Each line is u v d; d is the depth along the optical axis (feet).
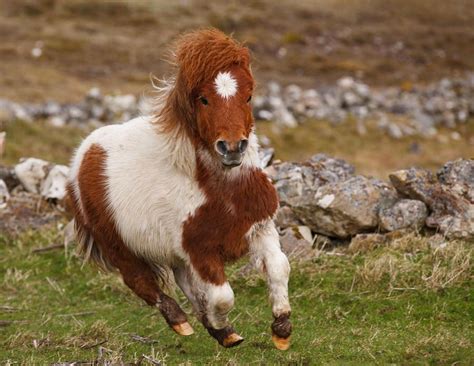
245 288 32.42
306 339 27.09
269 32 132.36
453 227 32.68
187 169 24.30
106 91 101.09
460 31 138.41
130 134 26.61
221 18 134.31
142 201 25.30
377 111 98.07
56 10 133.08
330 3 147.54
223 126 22.34
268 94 99.35
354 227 34.53
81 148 28.53
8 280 36.11
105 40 122.72
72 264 37.27
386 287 30.22
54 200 42.32
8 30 123.95
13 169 45.11
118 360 25.07
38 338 28.76
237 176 23.94
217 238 24.21
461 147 91.40
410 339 26.12
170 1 139.95
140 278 27.02
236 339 24.93
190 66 22.91
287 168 37.86
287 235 34.58
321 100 98.12
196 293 25.54
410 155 87.10
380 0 149.89
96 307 32.91
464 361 23.66
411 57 127.13
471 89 106.63
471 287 29.22
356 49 128.98
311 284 31.42
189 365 24.71
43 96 97.30
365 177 35.73
